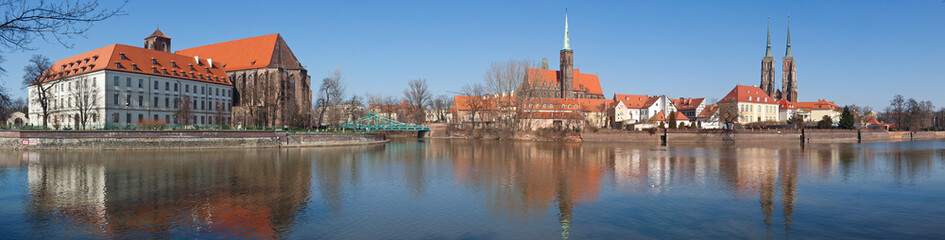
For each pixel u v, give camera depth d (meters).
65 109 115.19
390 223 30.08
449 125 157.00
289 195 38.94
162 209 33.38
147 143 81.06
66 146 77.50
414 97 167.00
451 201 36.91
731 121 138.62
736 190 41.97
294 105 125.00
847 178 49.97
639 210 33.78
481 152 86.81
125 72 109.44
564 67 198.38
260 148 89.81
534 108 141.12
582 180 48.34
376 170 56.19
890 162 67.88
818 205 35.47
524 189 42.56
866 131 149.38
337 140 104.25
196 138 84.56
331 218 31.20
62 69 118.50
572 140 126.25
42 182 44.91
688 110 190.12
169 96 118.75
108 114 105.94
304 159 69.06
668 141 122.56
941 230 28.80
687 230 28.62
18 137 78.19
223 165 59.88
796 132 132.75
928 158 75.06
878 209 34.25
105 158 66.88
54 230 27.91
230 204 35.22
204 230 28.14
